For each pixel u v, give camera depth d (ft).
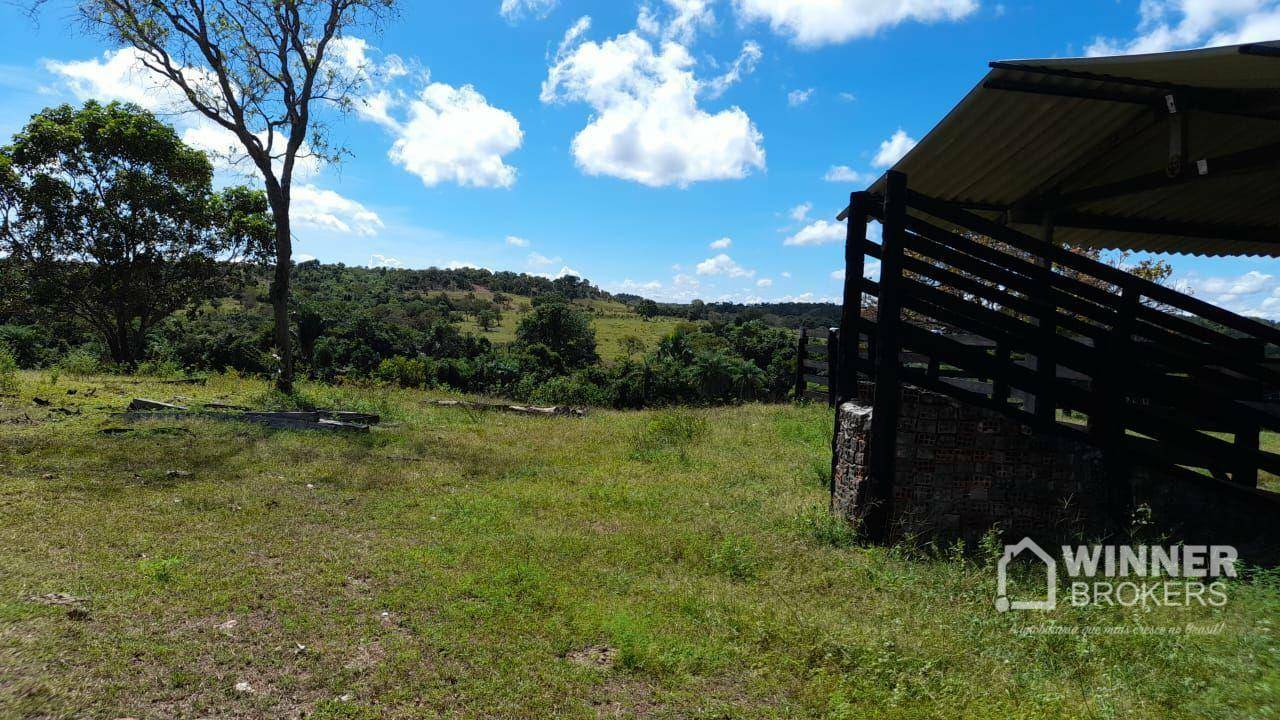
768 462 33.76
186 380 58.29
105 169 81.10
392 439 37.19
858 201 23.97
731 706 12.16
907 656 13.38
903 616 15.66
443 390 72.28
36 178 77.51
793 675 13.24
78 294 83.71
